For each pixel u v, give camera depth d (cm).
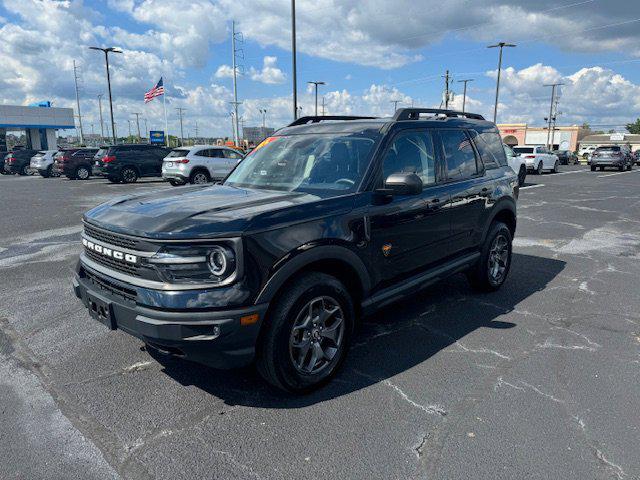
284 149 439
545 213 1194
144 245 292
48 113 4909
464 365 374
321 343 340
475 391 335
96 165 2211
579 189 1812
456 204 456
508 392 334
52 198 1562
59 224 1037
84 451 271
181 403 321
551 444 276
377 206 368
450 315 481
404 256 400
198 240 282
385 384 345
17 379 354
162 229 289
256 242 291
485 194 504
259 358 312
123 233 305
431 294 550
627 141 8494
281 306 305
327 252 325
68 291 561
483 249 520
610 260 712
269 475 252
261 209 312
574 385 343
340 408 315
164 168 1906
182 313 281
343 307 346
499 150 572
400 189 354
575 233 930
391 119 422
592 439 280
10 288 573
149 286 289
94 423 299
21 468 257
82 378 355
